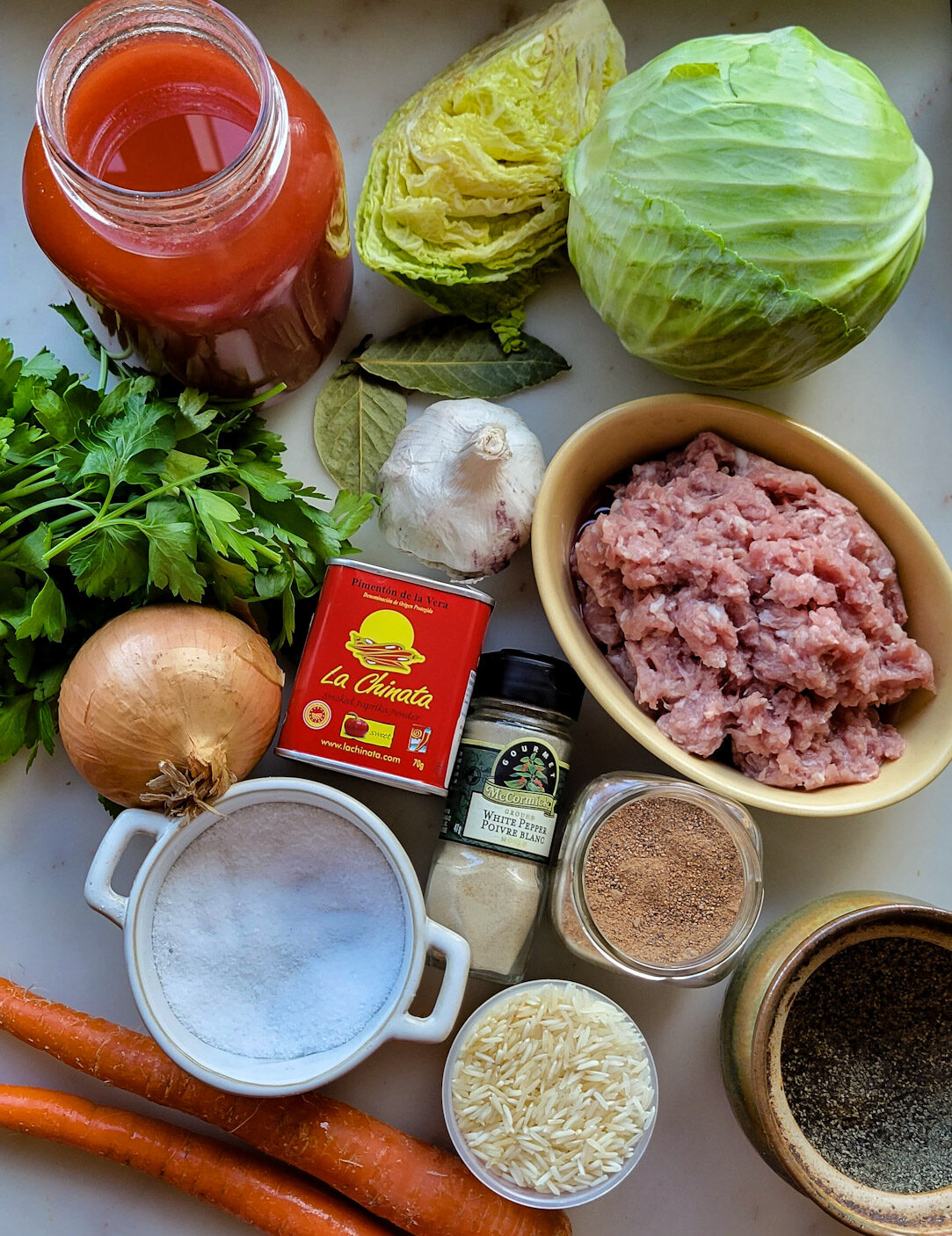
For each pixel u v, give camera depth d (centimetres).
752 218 32
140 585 35
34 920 42
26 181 33
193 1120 42
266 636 41
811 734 37
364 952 38
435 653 37
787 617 36
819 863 43
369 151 43
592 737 43
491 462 37
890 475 43
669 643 37
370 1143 39
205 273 32
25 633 33
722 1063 40
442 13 43
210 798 35
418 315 43
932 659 38
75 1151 42
